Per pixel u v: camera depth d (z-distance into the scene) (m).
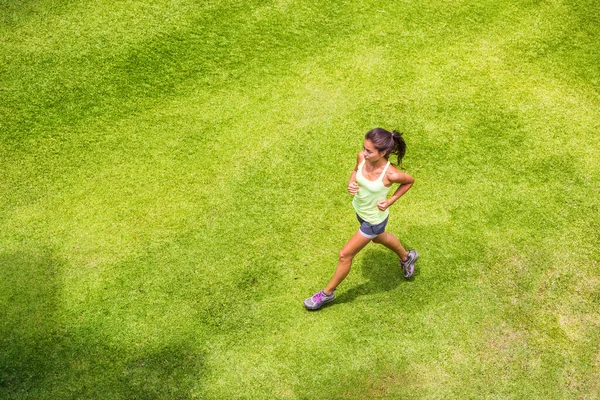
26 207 5.94
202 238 5.72
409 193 6.17
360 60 7.62
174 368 4.80
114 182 6.20
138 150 6.51
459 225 5.91
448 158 6.51
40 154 6.43
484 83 7.39
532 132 6.83
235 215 5.92
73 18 7.97
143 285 5.34
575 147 6.69
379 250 5.75
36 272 5.41
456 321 5.18
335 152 6.53
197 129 6.75
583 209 6.09
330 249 5.69
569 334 5.12
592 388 4.80
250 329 5.07
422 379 4.81
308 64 7.54
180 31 7.88
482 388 4.77
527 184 6.29
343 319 5.17
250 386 4.73
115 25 7.91
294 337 5.03
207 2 8.30
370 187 4.40
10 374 4.72
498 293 5.38
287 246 5.68
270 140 6.64
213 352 4.91
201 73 7.38
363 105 7.05
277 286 5.38
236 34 7.88
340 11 8.28
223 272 5.46
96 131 6.69
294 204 6.03
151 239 5.70
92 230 5.76
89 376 4.73
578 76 7.54
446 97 7.19
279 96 7.13
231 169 6.34
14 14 7.96
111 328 5.04
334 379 4.79
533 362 4.93
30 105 6.93
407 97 7.18
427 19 8.23
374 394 4.71
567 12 8.44
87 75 7.29
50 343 4.93
